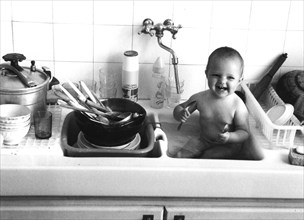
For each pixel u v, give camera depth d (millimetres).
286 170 1439
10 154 1428
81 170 1376
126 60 1747
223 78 1535
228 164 1449
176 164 1428
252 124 1724
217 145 1635
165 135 1627
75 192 1403
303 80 1751
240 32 1830
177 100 1819
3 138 1460
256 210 1459
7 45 1771
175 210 1433
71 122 1678
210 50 1845
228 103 1599
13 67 1557
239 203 1474
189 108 1646
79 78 1848
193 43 1829
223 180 1426
